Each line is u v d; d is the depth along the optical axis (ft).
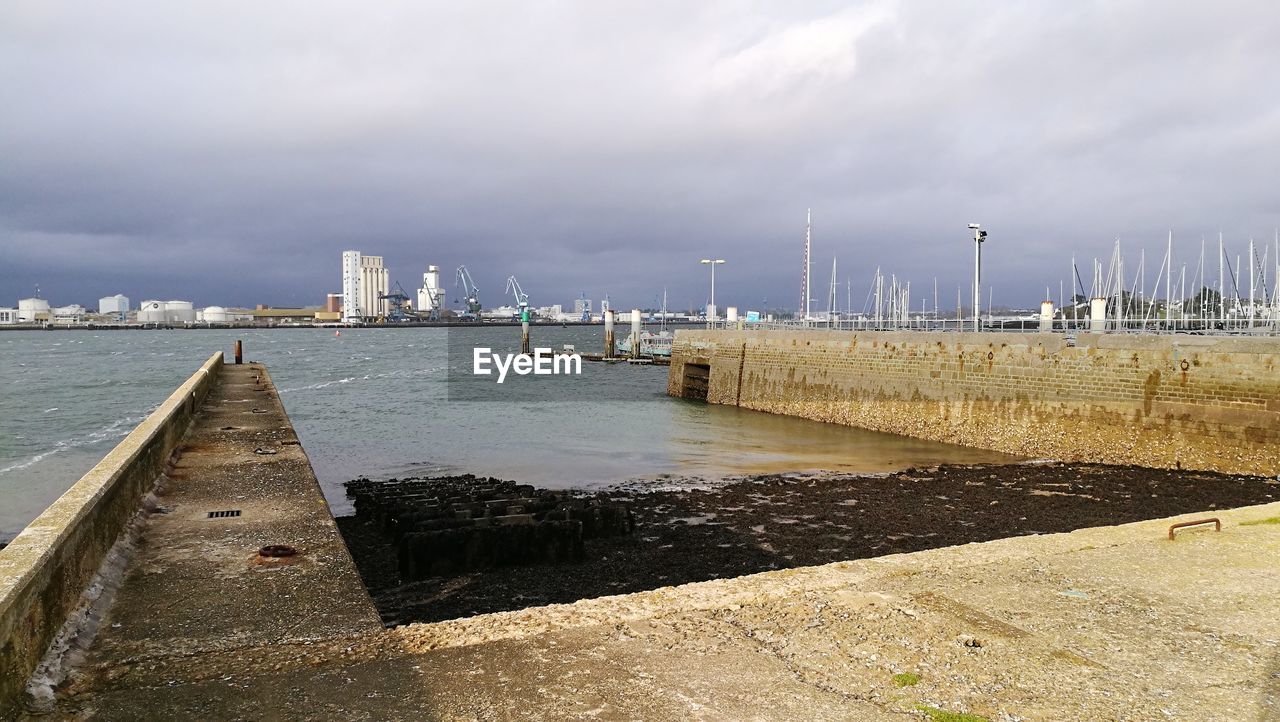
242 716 16.39
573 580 43.16
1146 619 23.30
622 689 17.94
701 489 73.41
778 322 194.29
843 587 25.98
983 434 101.50
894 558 29.91
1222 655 20.59
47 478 89.25
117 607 22.84
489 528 44.96
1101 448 87.56
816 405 134.31
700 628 21.95
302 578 25.44
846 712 16.98
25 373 267.18
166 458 42.09
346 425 128.57
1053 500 66.23
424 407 157.28
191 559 27.22
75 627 20.44
